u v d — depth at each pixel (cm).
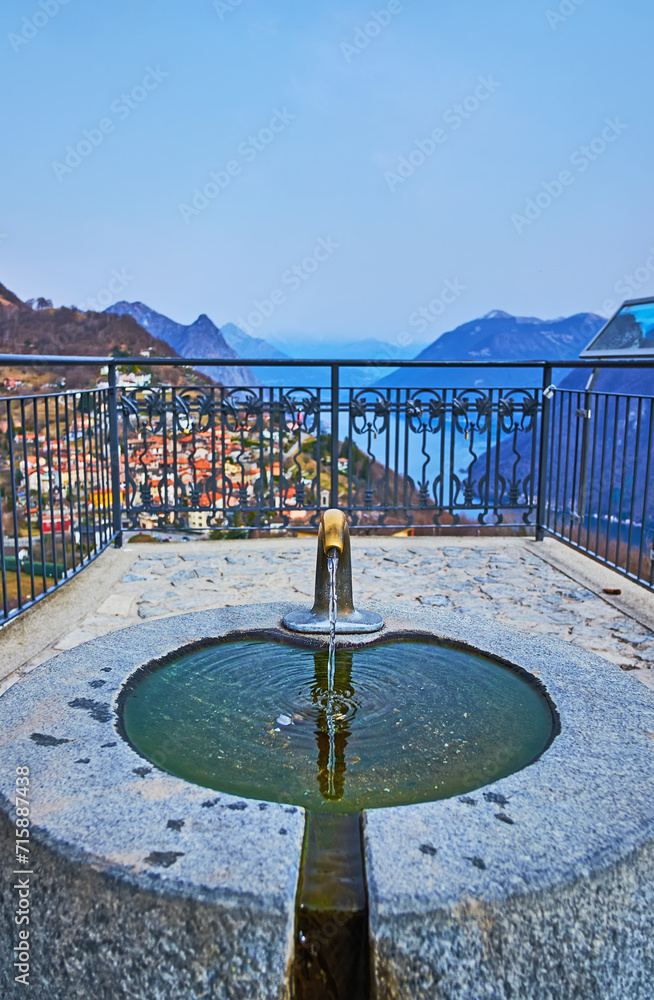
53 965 125
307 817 140
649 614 386
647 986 126
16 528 362
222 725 187
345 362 536
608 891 126
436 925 114
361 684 213
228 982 115
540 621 378
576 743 168
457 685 212
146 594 420
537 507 565
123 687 199
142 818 136
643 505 407
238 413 551
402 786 160
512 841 130
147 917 118
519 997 116
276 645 239
